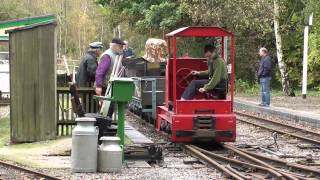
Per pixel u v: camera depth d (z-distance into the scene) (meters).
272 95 33.09
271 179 10.45
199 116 14.27
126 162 11.98
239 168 11.61
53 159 12.34
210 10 31.64
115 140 11.13
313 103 27.25
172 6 35.81
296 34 38.62
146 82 18.59
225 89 14.73
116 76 13.34
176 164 12.18
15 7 53.09
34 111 14.80
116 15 42.06
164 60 20.64
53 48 14.95
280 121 20.92
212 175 10.95
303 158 13.05
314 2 27.61
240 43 38.94
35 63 14.81
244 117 22.67
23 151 13.34
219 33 14.53
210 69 14.62
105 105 12.98
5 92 28.16
